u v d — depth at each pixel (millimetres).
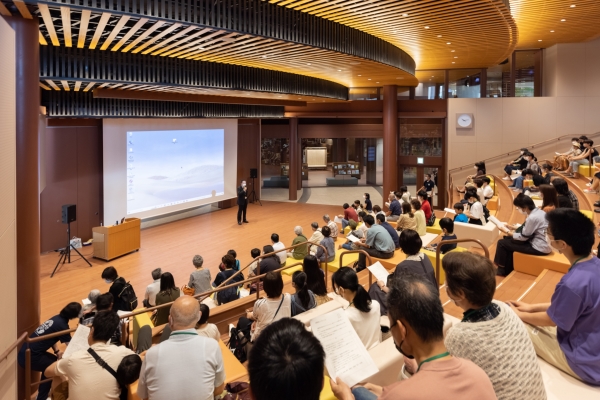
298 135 21438
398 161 19609
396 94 18516
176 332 2727
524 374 1993
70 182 13305
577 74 16781
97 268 11508
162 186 15594
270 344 1319
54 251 12953
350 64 11328
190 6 6355
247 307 6762
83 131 13578
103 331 3385
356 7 8109
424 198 12000
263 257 7488
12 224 3191
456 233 8227
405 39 11398
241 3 7039
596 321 2625
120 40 7590
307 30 8383
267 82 12219
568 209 2746
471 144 18344
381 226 8367
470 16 8852
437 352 1611
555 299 2654
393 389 1528
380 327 3314
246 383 3471
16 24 5668
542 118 17406
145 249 13305
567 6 11344
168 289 6289
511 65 18156
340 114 19891
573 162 13469
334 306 3604
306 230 15594
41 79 7891
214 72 10531
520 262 6074
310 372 1263
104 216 13672
